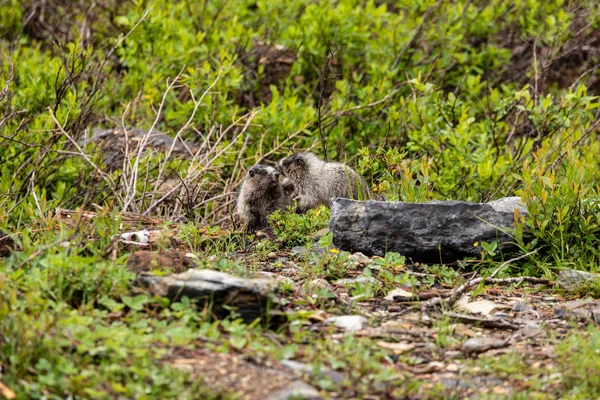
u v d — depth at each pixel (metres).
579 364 7.60
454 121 15.43
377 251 11.07
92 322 7.64
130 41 18.03
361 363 7.43
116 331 7.39
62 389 6.56
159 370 6.91
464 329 8.77
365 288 9.65
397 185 12.66
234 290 8.16
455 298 9.66
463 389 7.39
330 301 9.26
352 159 15.95
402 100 16.22
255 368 7.19
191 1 20.00
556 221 11.00
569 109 15.39
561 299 9.91
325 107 16.97
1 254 9.34
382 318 9.00
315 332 8.36
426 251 10.96
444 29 19.11
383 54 18.88
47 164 14.52
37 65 17.58
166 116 16.84
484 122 15.94
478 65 19.78
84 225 9.99
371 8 19.73
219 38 19.08
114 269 8.44
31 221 11.52
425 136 14.91
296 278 10.25
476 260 10.84
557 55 20.19
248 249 11.59
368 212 11.15
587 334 8.46
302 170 14.11
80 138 16.19
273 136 16.11
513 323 9.04
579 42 20.53
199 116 16.44
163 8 19.42
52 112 14.18
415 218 11.06
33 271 8.21
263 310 8.19
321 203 14.02
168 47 17.88
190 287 8.17
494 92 16.50
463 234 10.96
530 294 10.09
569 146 11.95
